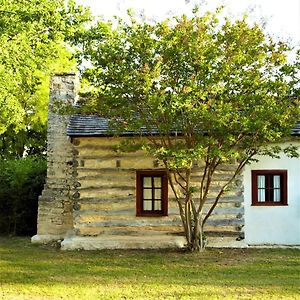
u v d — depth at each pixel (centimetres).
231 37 1177
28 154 2941
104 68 1205
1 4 1463
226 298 872
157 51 1175
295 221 1470
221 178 1461
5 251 1389
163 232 1458
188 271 1098
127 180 1477
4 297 882
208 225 1450
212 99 1172
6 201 1841
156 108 1155
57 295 896
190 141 1245
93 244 1410
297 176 1473
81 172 1486
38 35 1728
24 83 1778
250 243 1462
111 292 915
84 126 1511
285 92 1198
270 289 934
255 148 1274
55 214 1590
